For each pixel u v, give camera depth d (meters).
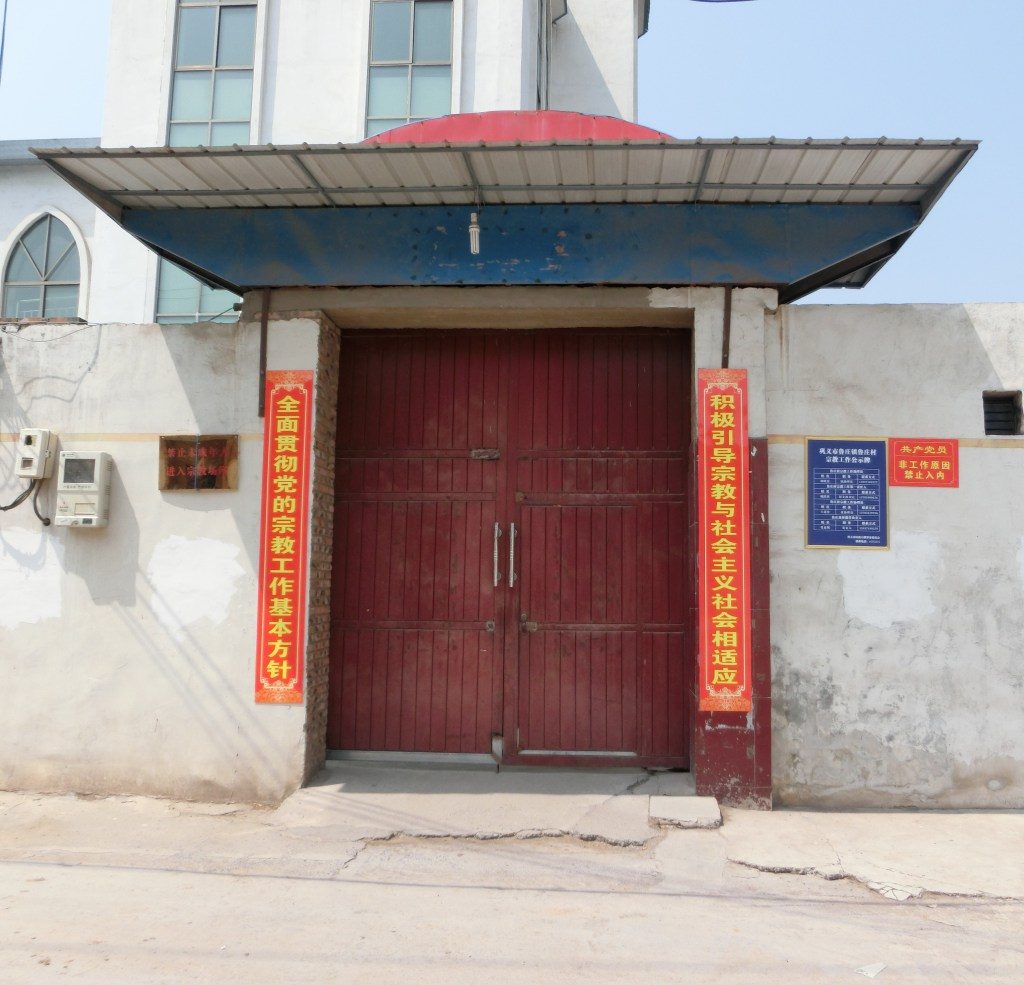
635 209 5.55
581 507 6.03
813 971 3.45
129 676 5.65
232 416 5.76
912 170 5.00
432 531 6.09
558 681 5.93
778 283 5.53
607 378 6.10
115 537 5.77
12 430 5.93
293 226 5.68
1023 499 5.50
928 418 5.57
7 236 12.69
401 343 6.22
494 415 6.13
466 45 10.62
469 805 5.23
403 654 6.02
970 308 5.63
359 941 3.65
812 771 5.39
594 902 4.08
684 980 3.36
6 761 5.66
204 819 5.19
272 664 5.54
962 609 5.45
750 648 5.36
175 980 3.30
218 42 10.91
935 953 3.62
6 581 5.81
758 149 4.79
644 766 5.82
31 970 3.37
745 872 4.45
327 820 5.04
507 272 5.57
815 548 5.50
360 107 10.57
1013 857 4.62
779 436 5.57
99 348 5.92
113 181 5.27
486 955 3.54
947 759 5.38
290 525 5.62
